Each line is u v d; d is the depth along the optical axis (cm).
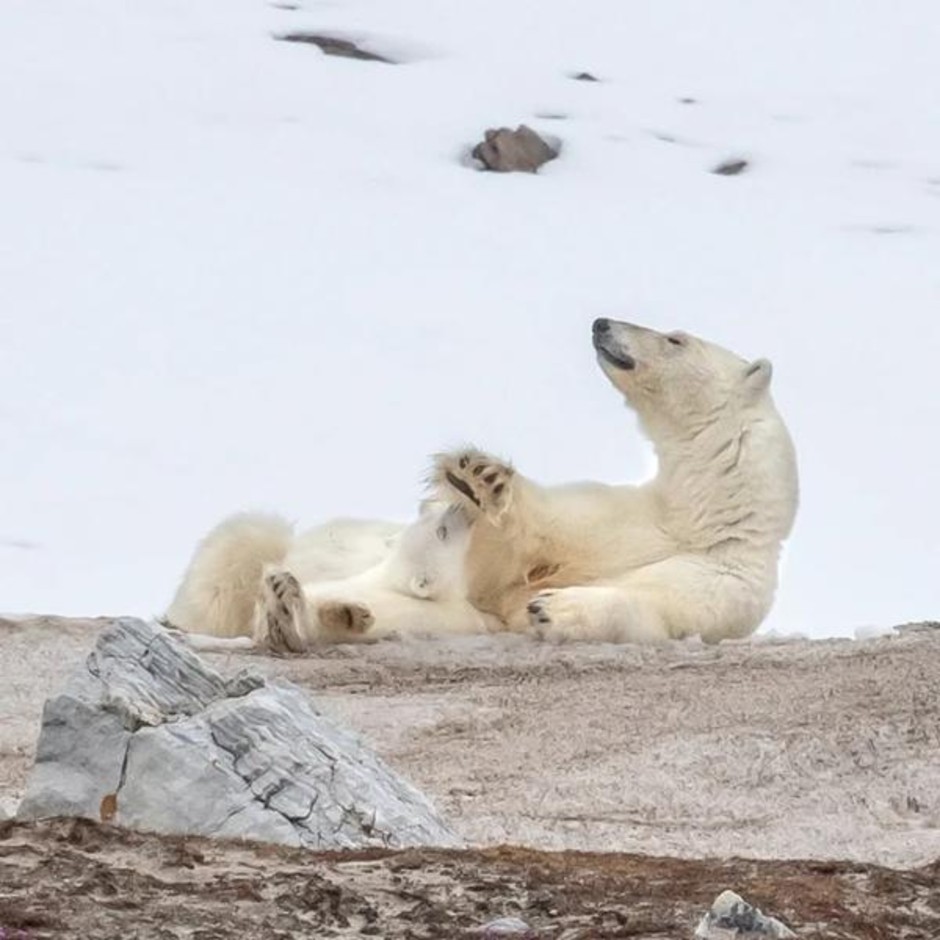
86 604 4022
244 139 7175
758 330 6006
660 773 1291
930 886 895
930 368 5781
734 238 6650
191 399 5412
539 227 6731
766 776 1288
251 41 7819
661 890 860
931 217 6912
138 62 7575
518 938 779
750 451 1866
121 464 4931
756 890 867
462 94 7494
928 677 1496
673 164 7125
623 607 1761
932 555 4319
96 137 7112
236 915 792
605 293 6253
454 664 1661
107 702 976
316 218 6688
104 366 5638
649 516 1873
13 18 7788
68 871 829
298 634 1697
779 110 7569
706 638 1809
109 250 6425
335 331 5950
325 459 5059
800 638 1816
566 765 1320
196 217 6631
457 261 6475
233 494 4819
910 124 7575
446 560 1766
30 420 5169
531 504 1822
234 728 973
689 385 1873
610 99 7525
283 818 952
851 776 1288
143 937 760
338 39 7788
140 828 953
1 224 6531
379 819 966
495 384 5622
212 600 1814
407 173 6994
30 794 970
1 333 5756
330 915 797
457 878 859
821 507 4622
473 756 1348
